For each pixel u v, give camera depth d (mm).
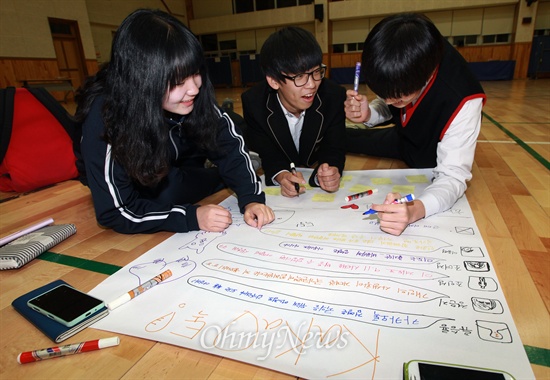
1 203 1205
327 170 993
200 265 656
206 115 853
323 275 598
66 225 868
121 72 672
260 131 1229
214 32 10234
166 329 497
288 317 502
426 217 798
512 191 980
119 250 770
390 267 610
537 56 7840
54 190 1333
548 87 5758
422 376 371
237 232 785
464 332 455
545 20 7766
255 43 9992
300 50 962
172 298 564
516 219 799
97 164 760
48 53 6832
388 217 714
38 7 6613
